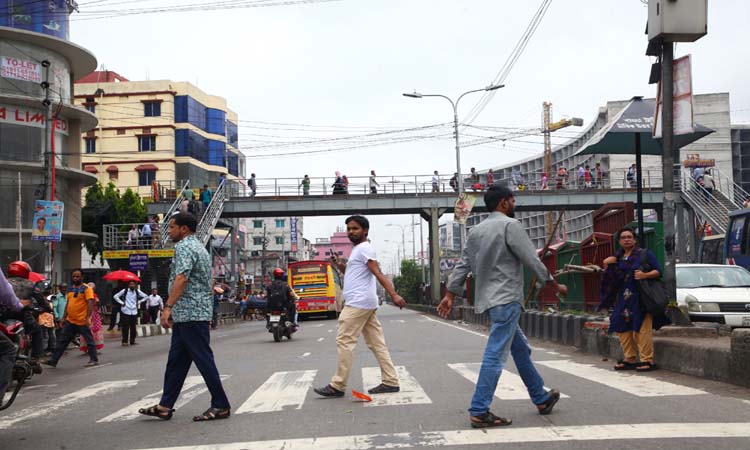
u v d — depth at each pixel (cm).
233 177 6894
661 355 930
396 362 1145
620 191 4328
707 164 5472
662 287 907
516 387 791
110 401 848
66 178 3462
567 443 507
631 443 501
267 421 643
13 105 3169
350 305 780
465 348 1441
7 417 755
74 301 1494
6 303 615
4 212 3152
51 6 3306
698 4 1027
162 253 3469
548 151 8519
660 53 1081
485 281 590
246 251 8800
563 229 7675
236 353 1548
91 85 5944
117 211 4622
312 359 1306
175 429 629
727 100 6450
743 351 749
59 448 576
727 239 2289
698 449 480
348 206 4344
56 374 1352
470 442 522
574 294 2073
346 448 520
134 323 2172
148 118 5922
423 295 5822
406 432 567
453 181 4491
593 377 865
